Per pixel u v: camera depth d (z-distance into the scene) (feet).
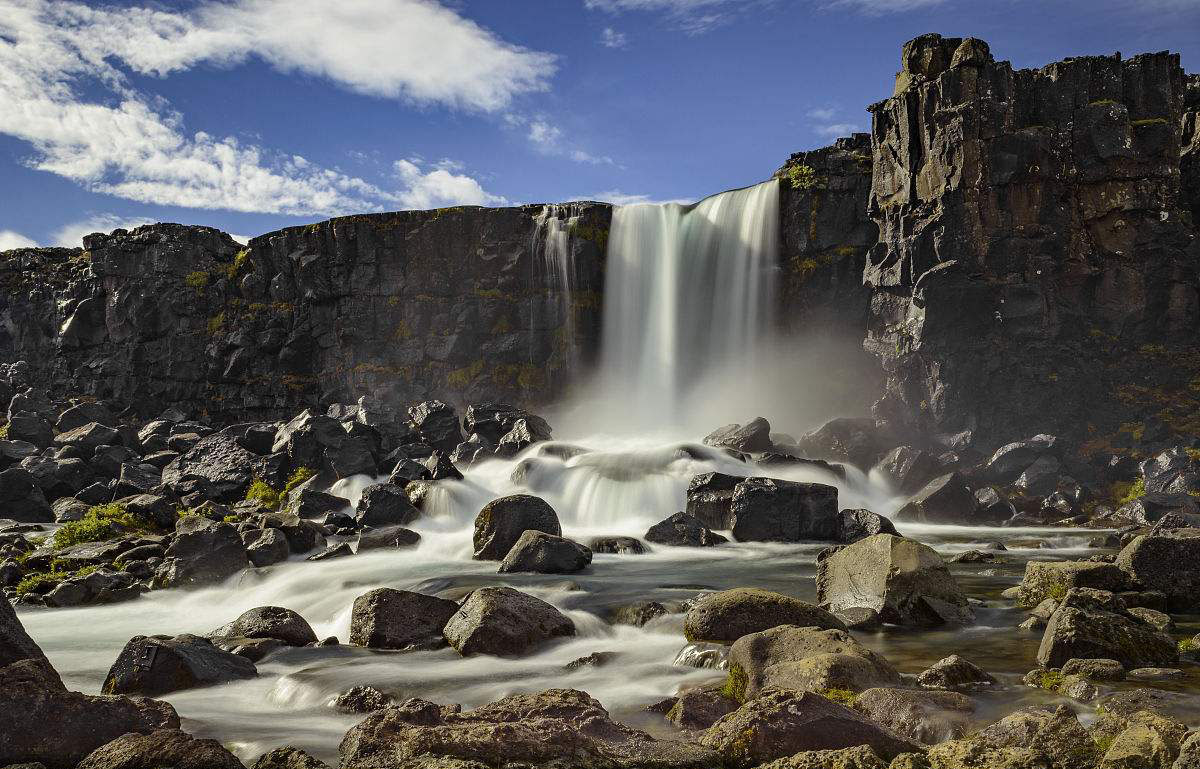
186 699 38.91
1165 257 123.85
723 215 154.10
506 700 32.76
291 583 67.10
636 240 159.84
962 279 122.93
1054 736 26.96
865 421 123.85
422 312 162.81
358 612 49.37
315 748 31.01
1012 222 124.47
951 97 125.49
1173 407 118.62
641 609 50.93
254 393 169.48
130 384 177.68
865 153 148.36
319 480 113.39
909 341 128.88
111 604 64.69
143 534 88.89
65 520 97.86
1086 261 125.29
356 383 163.22
